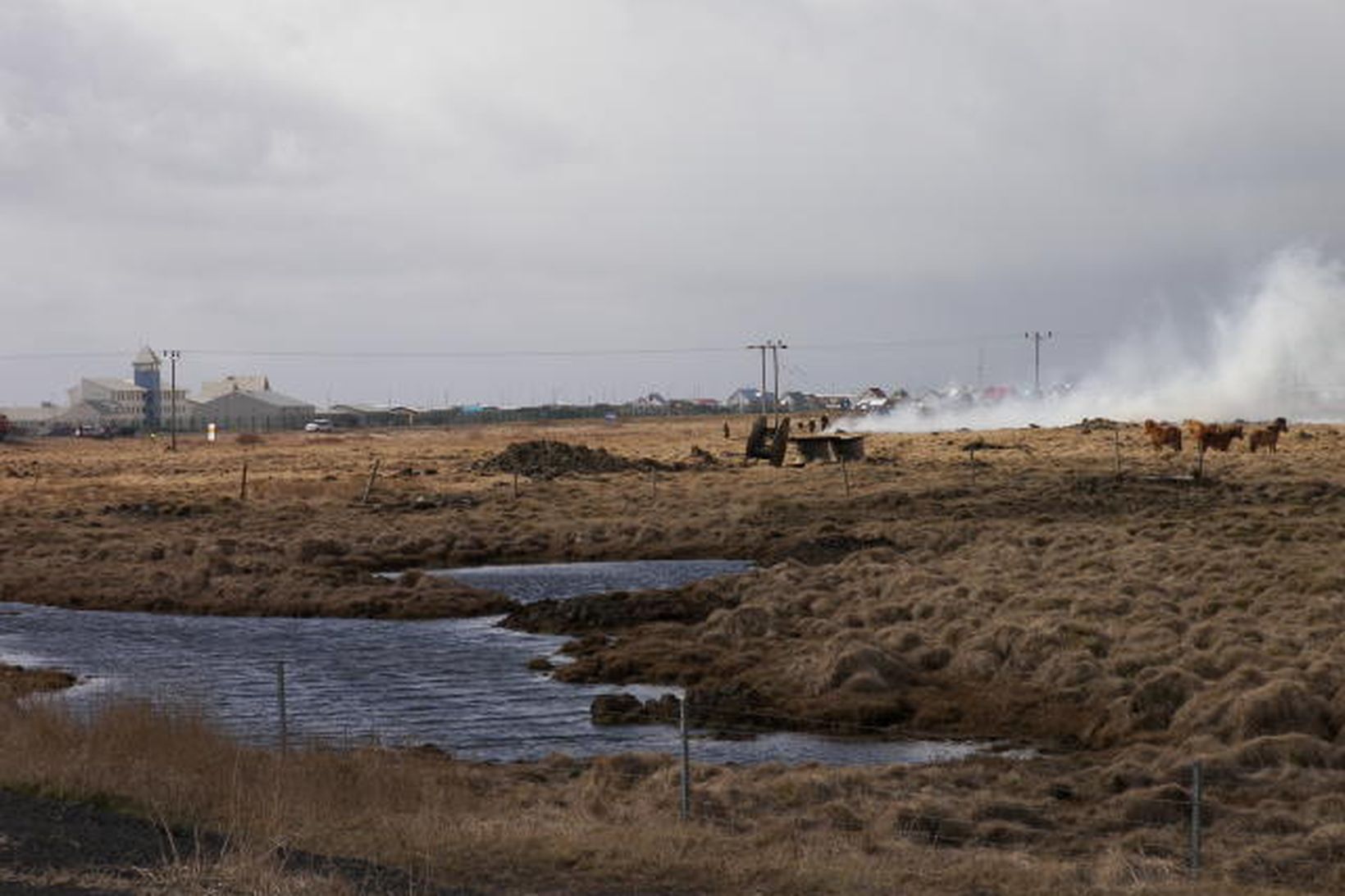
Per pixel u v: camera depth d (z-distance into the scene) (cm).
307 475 11062
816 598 4434
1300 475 8438
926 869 1777
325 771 2055
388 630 4550
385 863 1694
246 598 5088
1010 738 3000
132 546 6488
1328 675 2944
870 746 2936
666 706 3256
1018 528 6259
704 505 7881
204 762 2016
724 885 1667
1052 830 2102
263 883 1532
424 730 3061
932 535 6200
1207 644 3484
